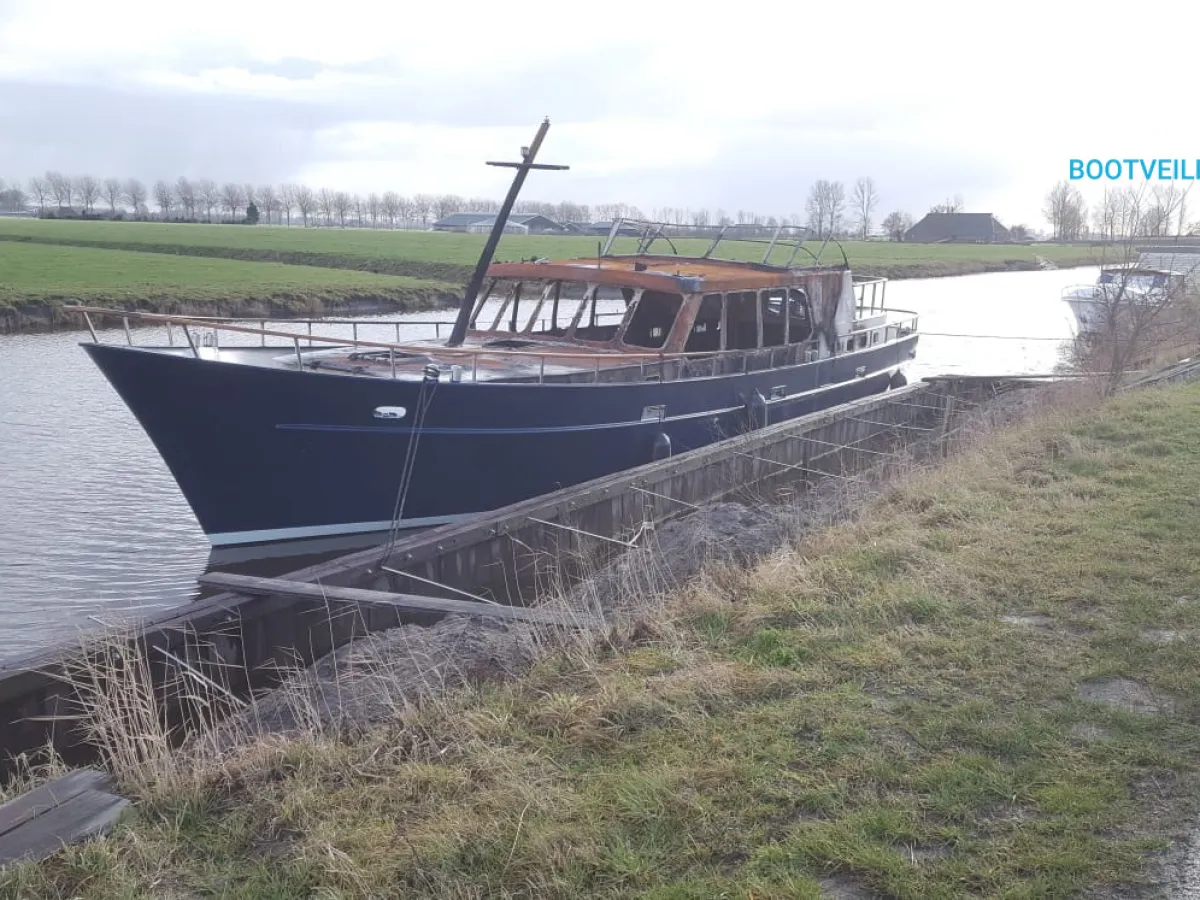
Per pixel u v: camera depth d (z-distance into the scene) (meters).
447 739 4.48
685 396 12.24
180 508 12.12
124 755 4.44
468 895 3.37
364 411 9.53
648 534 9.05
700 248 52.03
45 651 5.87
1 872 3.55
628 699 4.62
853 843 3.53
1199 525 7.04
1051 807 3.72
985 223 119.31
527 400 10.43
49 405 17.70
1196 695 4.56
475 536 8.62
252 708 5.49
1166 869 3.37
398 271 53.19
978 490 8.45
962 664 4.98
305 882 3.51
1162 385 14.24
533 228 117.31
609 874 3.46
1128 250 18.69
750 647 5.31
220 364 8.89
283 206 146.25
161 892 3.51
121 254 55.19
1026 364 26.12
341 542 9.96
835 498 9.34
